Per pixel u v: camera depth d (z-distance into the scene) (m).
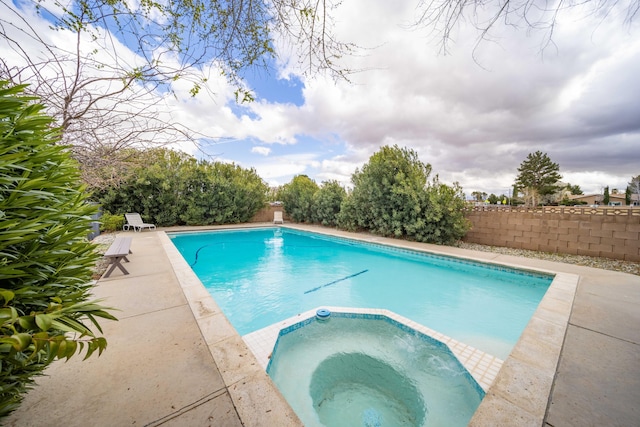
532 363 1.90
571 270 4.89
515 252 6.94
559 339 2.26
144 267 4.59
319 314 3.40
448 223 7.90
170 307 2.82
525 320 3.92
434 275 6.02
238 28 1.81
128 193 10.50
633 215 5.54
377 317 3.40
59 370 1.70
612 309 2.92
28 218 1.10
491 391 1.60
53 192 1.26
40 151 1.19
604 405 1.49
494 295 4.84
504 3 1.51
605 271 4.76
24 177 1.02
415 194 8.34
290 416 1.35
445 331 3.62
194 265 6.92
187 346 2.04
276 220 14.94
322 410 2.16
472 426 1.34
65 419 1.29
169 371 1.72
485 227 7.98
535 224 7.01
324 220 13.14
